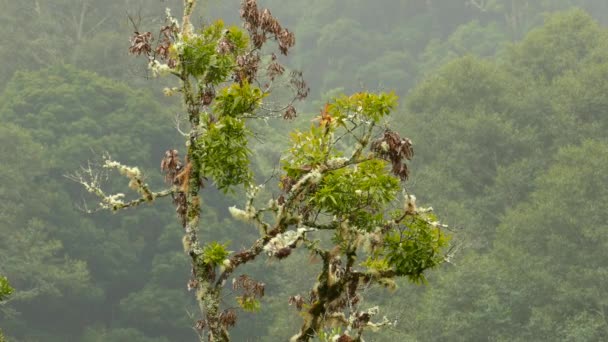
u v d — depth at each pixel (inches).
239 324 1964.8
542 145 1881.2
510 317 1441.9
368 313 353.7
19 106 2364.7
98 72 2691.9
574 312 1446.9
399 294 1545.3
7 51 2711.6
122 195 348.5
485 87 1990.7
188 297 2164.1
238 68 367.9
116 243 2169.0
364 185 344.2
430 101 2036.2
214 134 344.8
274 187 2258.9
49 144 2271.2
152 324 2124.8
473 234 1668.3
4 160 2092.8
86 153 2223.2
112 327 2144.4
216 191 2235.5
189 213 344.5
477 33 3636.8
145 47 358.3
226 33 366.9
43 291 1984.5
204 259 334.3
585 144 1628.9
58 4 2851.9
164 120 2351.1
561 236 1505.9
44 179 2187.5
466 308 1475.1
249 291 339.0
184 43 355.6
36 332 2059.5
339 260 358.6
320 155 351.6
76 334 2130.9
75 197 2219.5
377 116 349.4
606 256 1472.7
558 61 2050.9
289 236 344.2
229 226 2186.3
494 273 1475.1
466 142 1873.8
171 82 2659.9
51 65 2706.7
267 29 366.6
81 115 2341.3
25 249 1978.3
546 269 1489.9
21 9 2815.0
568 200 1542.8
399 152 338.3
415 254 359.6
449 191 1787.6
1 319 2017.7
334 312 357.7
